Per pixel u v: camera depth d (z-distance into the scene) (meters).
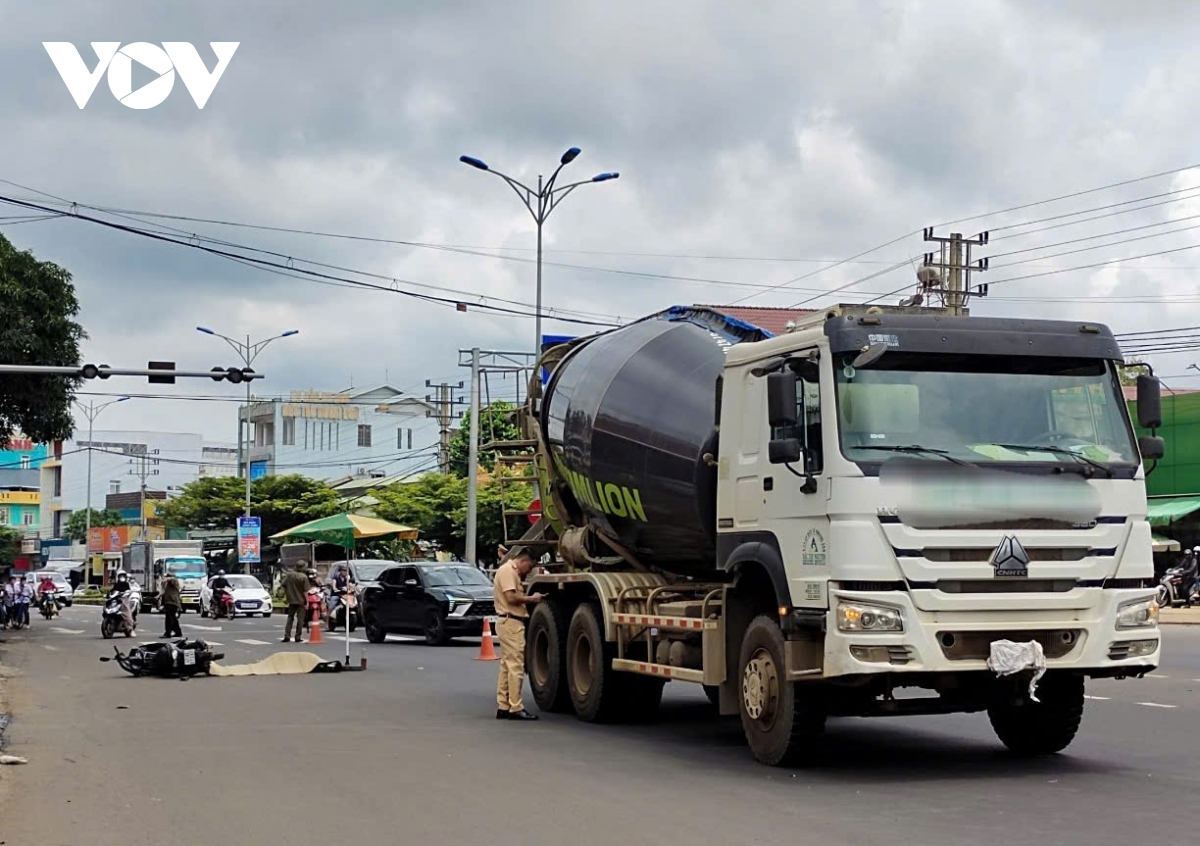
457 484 56.59
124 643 32.62
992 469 9.75
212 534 76.38
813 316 11.06
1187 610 34.09
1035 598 9.69
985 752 11.66
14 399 33.09
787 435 10.22
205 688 18.95
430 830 8.55
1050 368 10.22
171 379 29.34
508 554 17.11
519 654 14.87
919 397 9.91
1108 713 14.30
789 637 10.23
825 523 9.79
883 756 11.45
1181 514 36.47
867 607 9.47
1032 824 8.37
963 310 11.16
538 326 35.19
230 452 117.94
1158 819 8.51
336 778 10.73
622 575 14.26
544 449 16.25
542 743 12.77
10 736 13.68
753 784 10.03
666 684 18.78
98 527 95.44
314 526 42.59
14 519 117.00
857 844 7.83
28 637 35.97
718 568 11.44
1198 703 15.20
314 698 17.36
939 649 9.49
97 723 14.79
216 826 8.84
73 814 9.36
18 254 32.59
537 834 8.34
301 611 30.31
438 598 28.83
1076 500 9.84
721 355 13.32
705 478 12.50
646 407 13.73
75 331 33.53
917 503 9.58
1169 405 38.91
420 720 14.81
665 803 9.34
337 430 89.94
